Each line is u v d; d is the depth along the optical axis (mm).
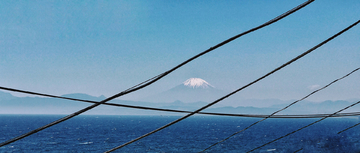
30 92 3141
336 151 56562
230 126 195625
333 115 6125
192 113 3729
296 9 3027
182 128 165875
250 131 133875
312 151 59531
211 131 137250
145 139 96750
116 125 199625
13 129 146375
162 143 84938
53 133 124188
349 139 72812
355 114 6164
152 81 3041
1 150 72562
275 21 3051
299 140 82500
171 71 3045
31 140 95125
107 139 98625
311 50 3598
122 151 69688
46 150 72750
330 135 86375
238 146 76188
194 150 70375
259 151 66500
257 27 3031
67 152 69375
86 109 3027
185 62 3027
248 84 3689
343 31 3584
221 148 72750
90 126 185000
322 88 5445
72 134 119625
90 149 74250
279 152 63562
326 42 3602
